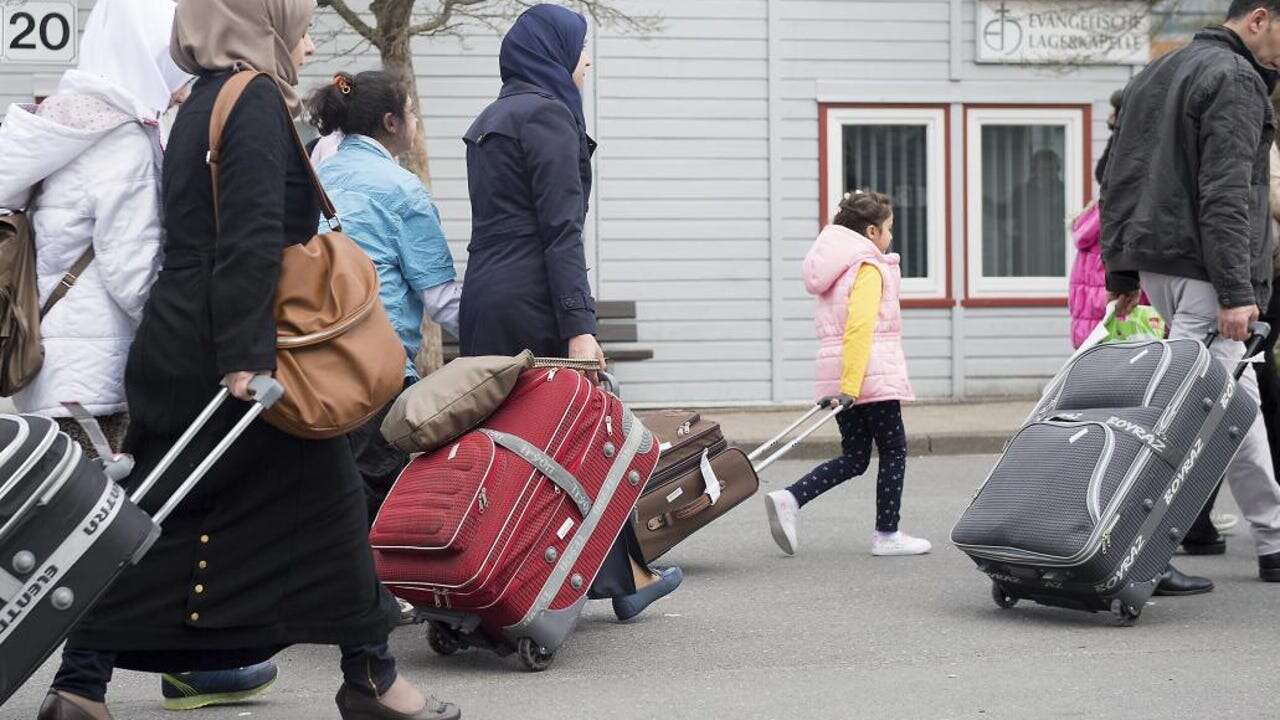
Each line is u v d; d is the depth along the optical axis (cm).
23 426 429
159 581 488
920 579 851
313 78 1814
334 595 500
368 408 486
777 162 1866
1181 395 703
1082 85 1909
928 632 705
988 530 703
